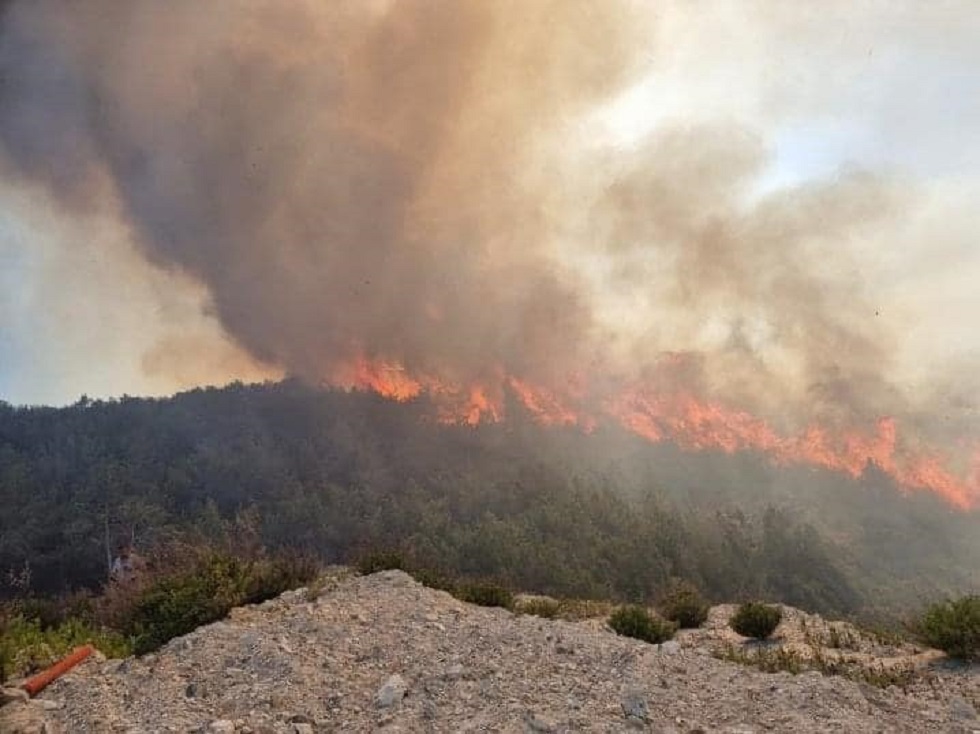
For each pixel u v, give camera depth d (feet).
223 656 25.84
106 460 339.98
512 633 28.78
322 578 41.32
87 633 33.53
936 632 30.71
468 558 221.05
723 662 27.96
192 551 41.19
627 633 35.83
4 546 243.40
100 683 24.06
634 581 219.20
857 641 36.27
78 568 231.91
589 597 193.88
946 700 24.40
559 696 21.85
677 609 44.65
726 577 238.27
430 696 22.00
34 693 24.11
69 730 20.35
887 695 24.00
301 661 24.81
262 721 20.15
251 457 346.33
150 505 278.46
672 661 26.37
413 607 32.76
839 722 20.16
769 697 22.48
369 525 258.57
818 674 24.95
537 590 203.00
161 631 31.37
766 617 38.29
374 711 21.16
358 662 25.38
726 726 19.94
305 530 259.80
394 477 345.10
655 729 19.62
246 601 36.19
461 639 27.89
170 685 23.29
